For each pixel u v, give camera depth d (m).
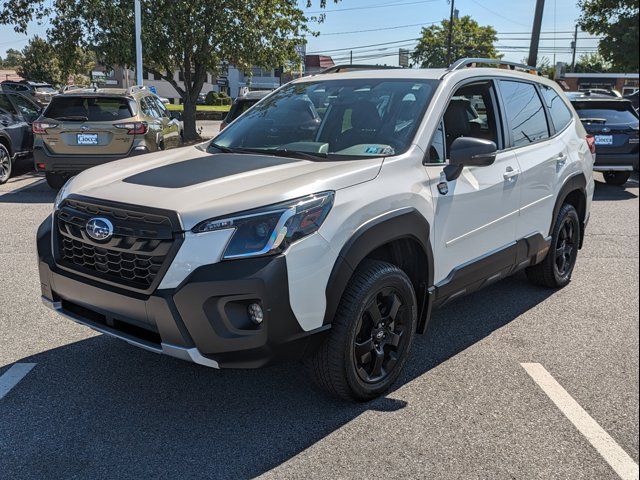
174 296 2.73
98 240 2.99
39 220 7.78
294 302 2.79
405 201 3.30
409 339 3.51
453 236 3.72
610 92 13.67
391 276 3.25
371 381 3.34
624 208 9.42
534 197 4.56
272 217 2.78
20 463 2.79
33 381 3.56
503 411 3.31
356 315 3.08
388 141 3.62
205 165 3.45
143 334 2.96
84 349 4.01
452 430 3.12
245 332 2.76
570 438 3.06
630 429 3.15
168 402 3.37
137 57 16.09
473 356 4.00
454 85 3.97
